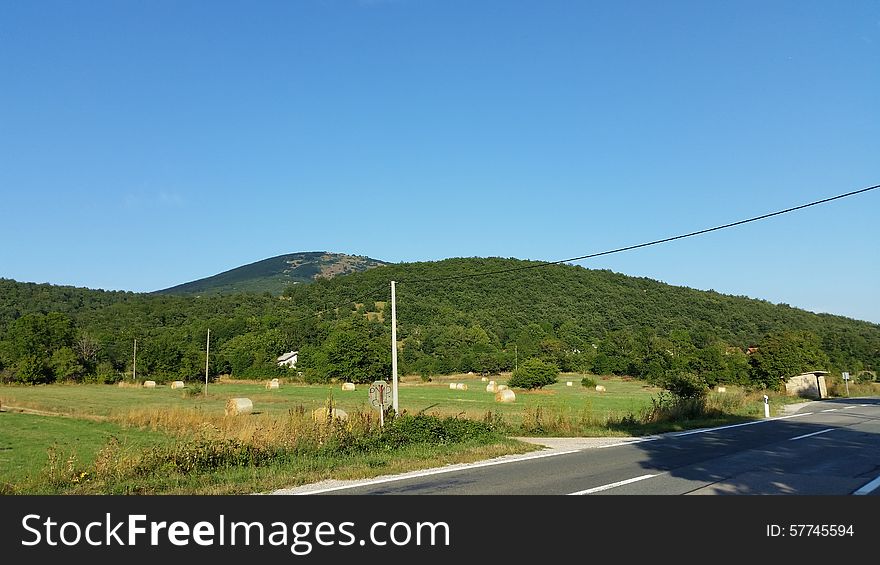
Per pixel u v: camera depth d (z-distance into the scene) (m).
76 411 35.72
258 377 85.19
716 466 12.84
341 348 75.56
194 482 10.97
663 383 31.11
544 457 14.35
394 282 21.08
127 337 87.44
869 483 10.82
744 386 58.66
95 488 10.58
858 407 36.94
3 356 79.06
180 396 55.16
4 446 21.48
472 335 87.62
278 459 13.08
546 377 63.47
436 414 19.45
